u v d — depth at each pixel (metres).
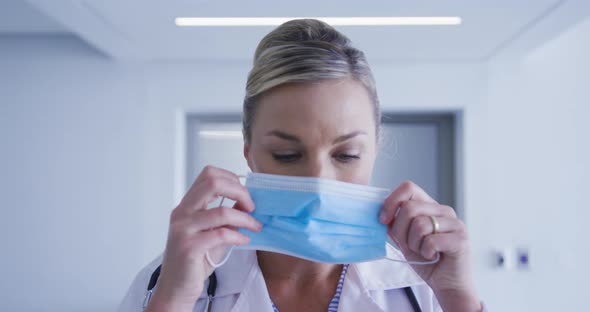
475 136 2.64
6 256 2.67
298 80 0.74
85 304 2.65
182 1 1.84
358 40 2.30
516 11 1.91
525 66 2.65
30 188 2.70
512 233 2.60
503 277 2.58
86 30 2.18
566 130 2.61
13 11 2.38
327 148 0.77
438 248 0.74
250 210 0.76
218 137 2.90
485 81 2.66
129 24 2.09
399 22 2.05
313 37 0.79
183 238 0.71
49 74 2.74
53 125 2.72
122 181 2.70
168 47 2.44
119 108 2.72
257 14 1.98
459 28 2.12
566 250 2.58
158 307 0.72
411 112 2.83
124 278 2.65
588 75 2.59
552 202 2.60
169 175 2.69
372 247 0.78
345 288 0.90
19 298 2.66
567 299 2.57
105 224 2.68
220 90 2.71
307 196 0.76
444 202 2.84
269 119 0.78
